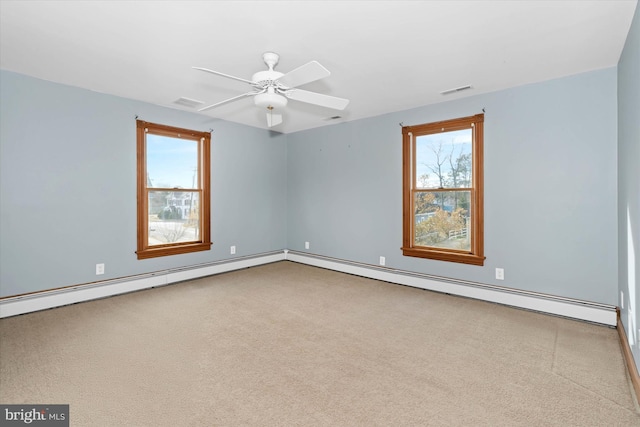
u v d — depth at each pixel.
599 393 1.95
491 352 2.47
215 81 3.32
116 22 2.21
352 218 4.99
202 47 2.57
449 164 4.00
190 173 4.63
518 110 3.42
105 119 3.75
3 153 3.11
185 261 4.58
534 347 2.55
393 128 4.45
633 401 1.87
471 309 3.44
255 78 2.54
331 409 1.80
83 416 1.72
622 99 2.62
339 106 2.94
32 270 3.30
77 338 2.68
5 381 2.04
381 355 2.43
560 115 3.18
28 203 3.26
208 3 1.98
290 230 5.96
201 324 3.00
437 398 1.90
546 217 3.28
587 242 3.06
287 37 2.40
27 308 3.24
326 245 5.38
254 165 5.45
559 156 3.19
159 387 1.99
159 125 4.19
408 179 4.32
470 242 3.85
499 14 2.10
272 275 4.92
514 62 2.84
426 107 4.11
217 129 4.88
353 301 3.70
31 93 3.25
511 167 3.48
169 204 4.44
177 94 3.76
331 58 2.75
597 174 3.00
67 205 3.51
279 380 2.08
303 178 5.70
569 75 3.12
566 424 1.68
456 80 3.27
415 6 2.01
